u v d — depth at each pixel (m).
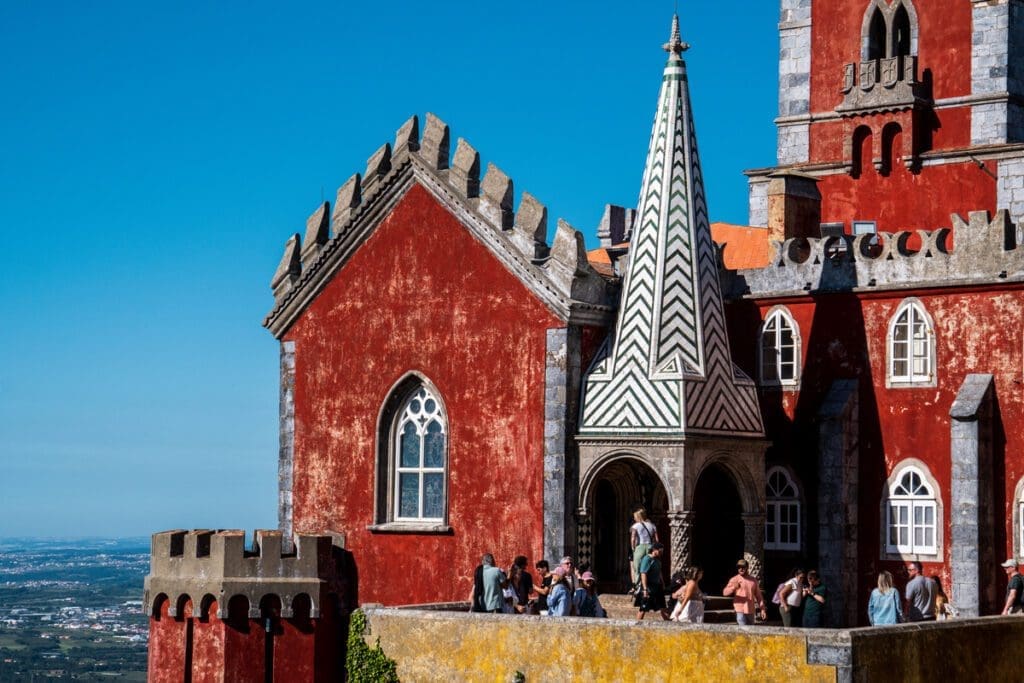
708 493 54.09
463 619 43.84
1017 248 48.84
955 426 48.81
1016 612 44.81
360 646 45.91
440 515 54.34
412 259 55.16
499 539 52.38
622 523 53.00
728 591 45.50
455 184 54.16
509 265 52.81
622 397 50.81
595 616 44.94
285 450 57.38
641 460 50.28
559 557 51.03
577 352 51.84
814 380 52.47
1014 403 48.78
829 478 50.91
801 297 52.78
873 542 50.88
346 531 55.84
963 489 48.59
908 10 62.09
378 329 55.78
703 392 50.38
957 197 60.78
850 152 62.53
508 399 52.56
